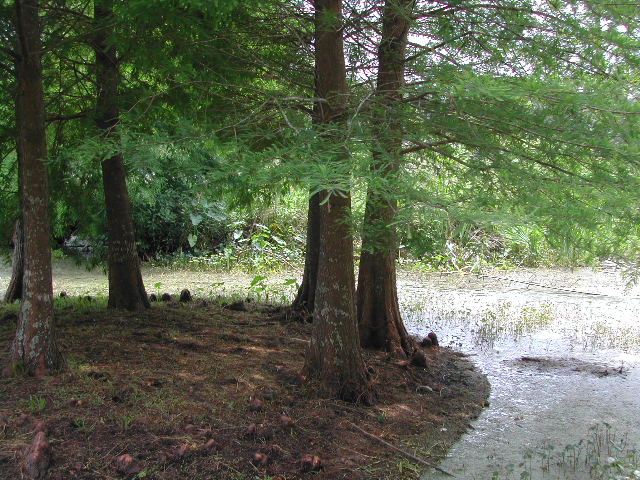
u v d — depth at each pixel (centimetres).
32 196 516
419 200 346
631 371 721
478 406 600
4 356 569
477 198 368
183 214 1570
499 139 443
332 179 309
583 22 447
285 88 681
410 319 966
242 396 525
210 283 1251
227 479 405
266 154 365
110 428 440
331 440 479
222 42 559
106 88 674
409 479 443
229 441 444
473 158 443
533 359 762
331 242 553
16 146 762
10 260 1023
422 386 628
